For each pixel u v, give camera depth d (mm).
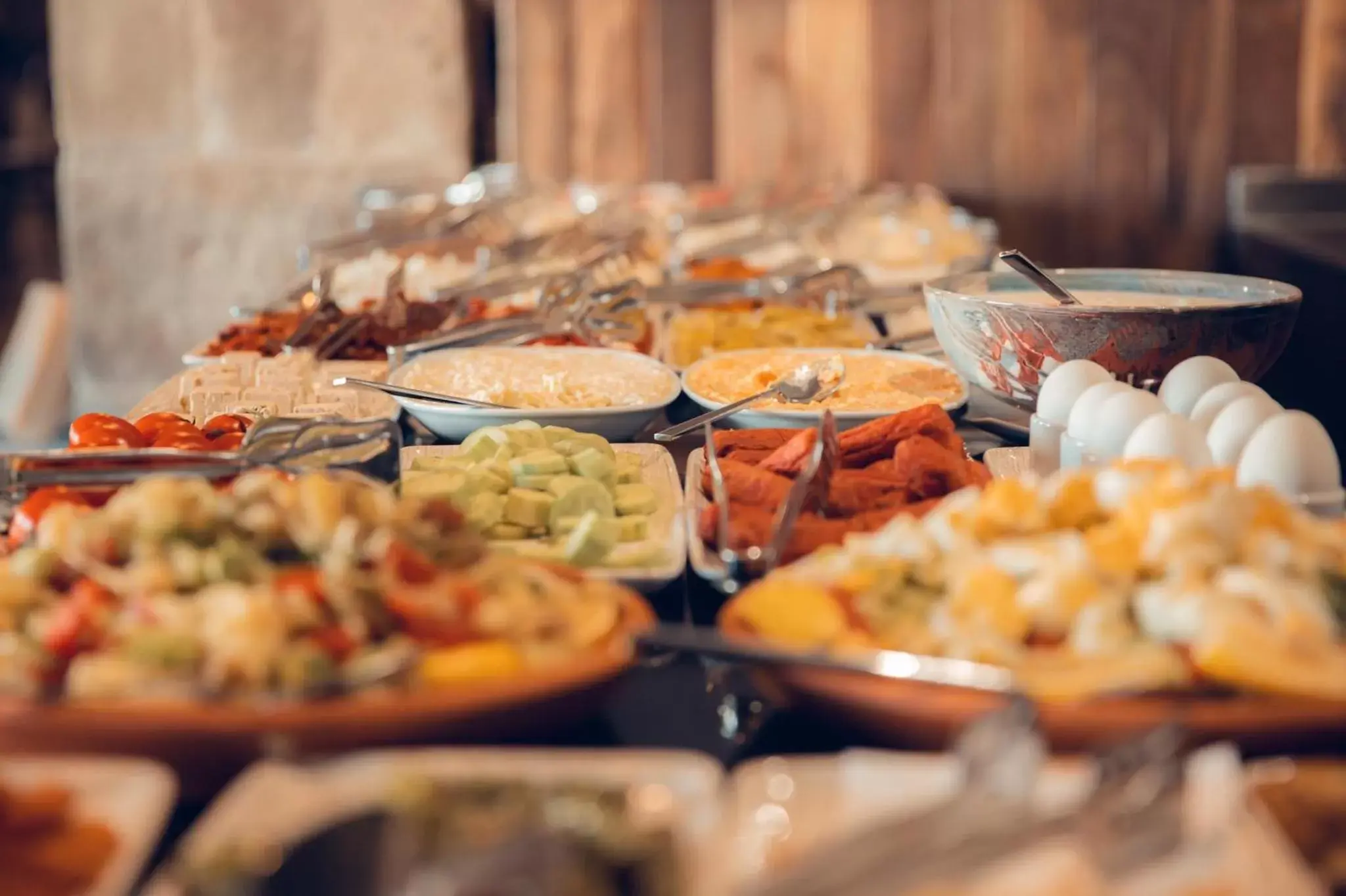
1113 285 1669
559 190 3818
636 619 900
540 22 4109
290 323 2250
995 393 1559
